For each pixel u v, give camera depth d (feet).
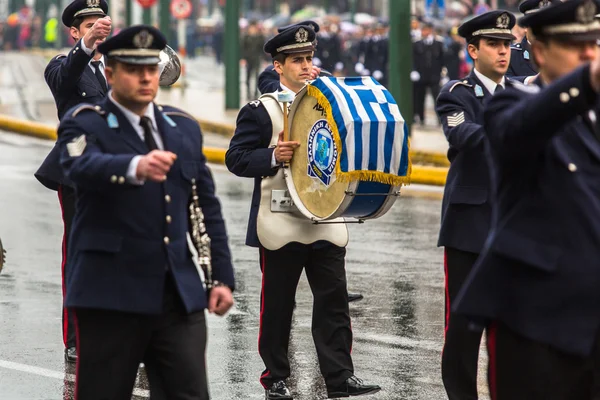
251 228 54.95
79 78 59.11
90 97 59.88
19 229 98.89
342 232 54.29
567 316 34.22
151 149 38.27
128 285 37.47
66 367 59.06
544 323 34.37
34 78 317.22
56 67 59.98
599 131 35.53
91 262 37.65
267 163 53.57
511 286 34.88
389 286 78.74
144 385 56.13
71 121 38.11
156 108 39.04
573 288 34.12
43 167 59.41
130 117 38.40
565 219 34.37
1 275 81.00
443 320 69.62
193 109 206.08
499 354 35.68
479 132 48.55
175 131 38.81
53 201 114.11
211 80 315.78
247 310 71.51
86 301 37.37
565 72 34.91
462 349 50.29
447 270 51.08
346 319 54.29
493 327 35.83
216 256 39.32
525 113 33.19
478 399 53.26
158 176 36.09
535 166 34.71
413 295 76.02
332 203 51.49
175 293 37.96
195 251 39.55
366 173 50.06
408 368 59.52
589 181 34.73
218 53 419.74
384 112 50.60
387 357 61.52
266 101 55.06
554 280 34.27
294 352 62.85
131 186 36.76
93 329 37.83
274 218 54.03
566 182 34.53
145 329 37.93
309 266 54.44
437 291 77.25
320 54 236.84
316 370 59.52
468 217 50.08
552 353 34.88
